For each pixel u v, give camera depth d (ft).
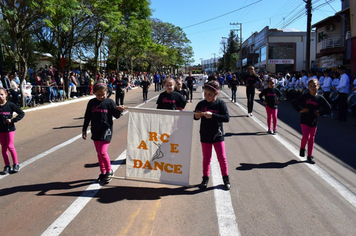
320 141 24.88
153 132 14.87
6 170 17.53
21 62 47.09
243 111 43.62
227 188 14.76
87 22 65.87
